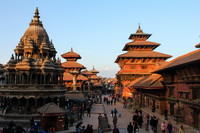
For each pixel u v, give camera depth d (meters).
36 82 36.41
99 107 59.84
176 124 30.73
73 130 29.47
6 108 35.38
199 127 26.89
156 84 40.28
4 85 36.91
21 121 31.62
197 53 27.95
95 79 133.00
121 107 60.72
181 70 29.83
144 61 80.50
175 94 34.88
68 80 73.50
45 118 28.53
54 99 38.25
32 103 36.50
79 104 50.28
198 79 25.97
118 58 86.44
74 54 85.88
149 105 49.53
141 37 91.31
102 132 26.98
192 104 27.58
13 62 37.78
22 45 39.31
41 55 39.19
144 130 30.19
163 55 79.50
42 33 41.28
